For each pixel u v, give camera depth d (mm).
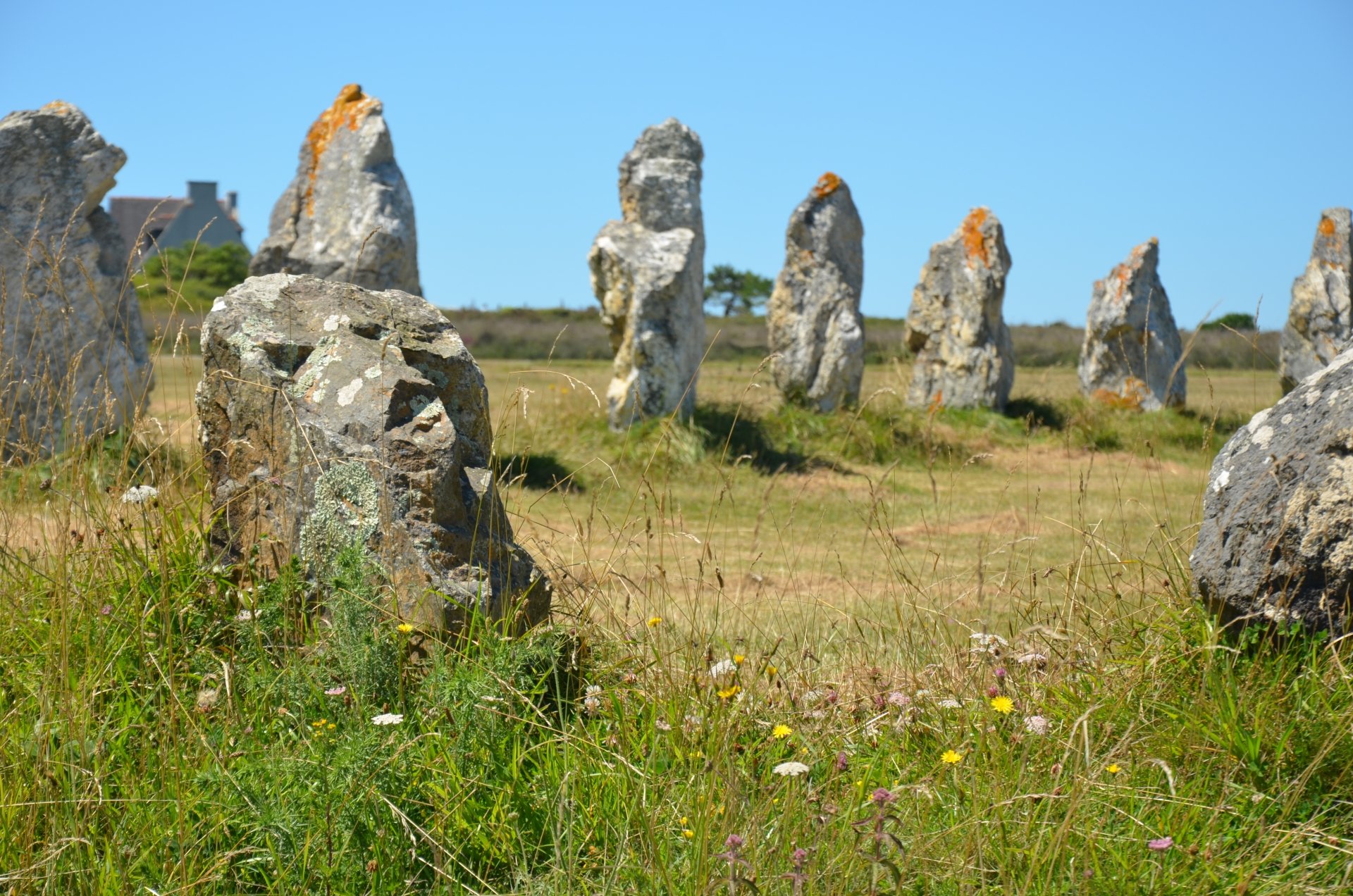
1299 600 3520
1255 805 3123
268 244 11805
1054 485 11570
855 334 14844
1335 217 18203
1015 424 16344
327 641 3564
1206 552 3801
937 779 3254
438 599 3568
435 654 3482
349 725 3180
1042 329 36281
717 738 3293
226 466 4156
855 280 15281
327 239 11633
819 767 3355
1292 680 3477
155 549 3979
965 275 17375
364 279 11438
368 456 3766
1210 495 3902
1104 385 18297
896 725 3639
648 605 4969
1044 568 6879
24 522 4547
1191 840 2998
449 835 2969
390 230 11477
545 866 2961
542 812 3076
